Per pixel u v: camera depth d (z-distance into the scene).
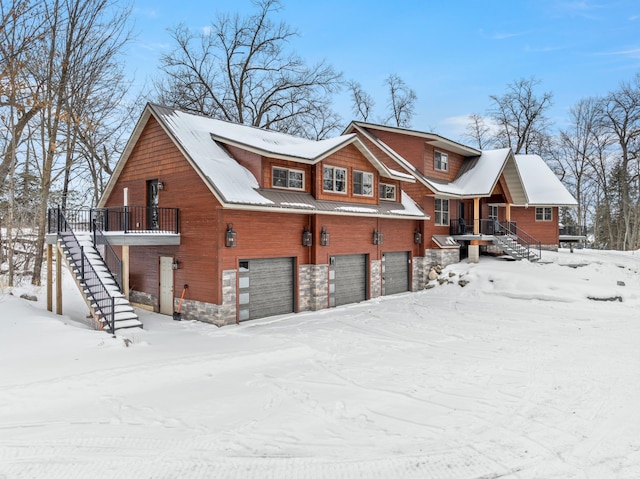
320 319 13.45
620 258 23.38
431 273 20.33
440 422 6.04
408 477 4.61
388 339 11.05
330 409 6.45
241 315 12.98
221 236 12.23
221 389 7.21
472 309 15.42
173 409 6.34
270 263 13.92
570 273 18.94
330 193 15.49
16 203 20.39
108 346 9.11
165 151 14.28
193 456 5.00
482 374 8.24
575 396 7.11
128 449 5.12
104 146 23.19
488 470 4.77
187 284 13.30
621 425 6.01
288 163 14.36
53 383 6.82
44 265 20.75
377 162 16.98
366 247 17.36
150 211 15.27
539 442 5.47
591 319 13.85
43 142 16.48
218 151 14.16
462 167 24.59
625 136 36.12
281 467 4.79
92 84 18.53
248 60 29.98
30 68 15.12
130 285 16.02
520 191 24.83
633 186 37.56
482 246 25.00
